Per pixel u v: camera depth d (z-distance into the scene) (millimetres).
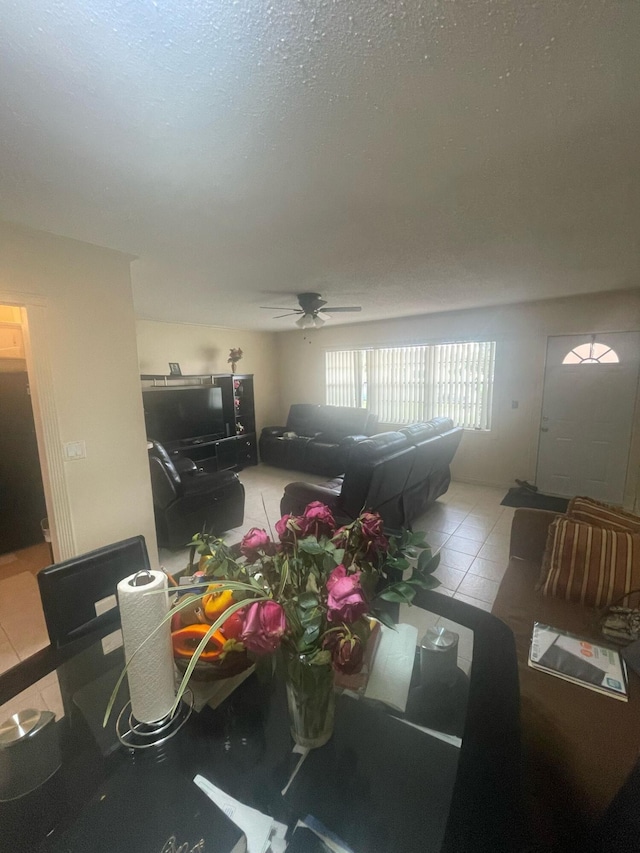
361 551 938
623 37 878
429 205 1790
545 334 4410
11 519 3266
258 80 996
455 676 1151
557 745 1062
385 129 1224
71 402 2180
